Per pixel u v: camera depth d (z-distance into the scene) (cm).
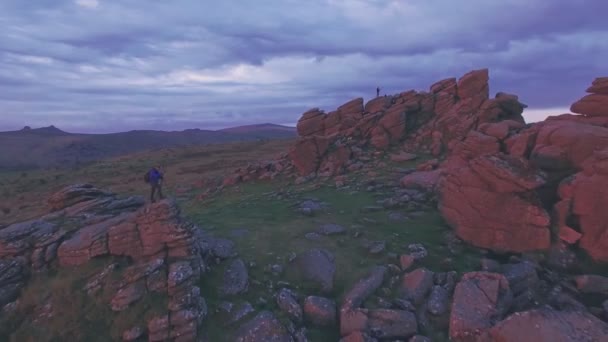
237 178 3797
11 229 1777
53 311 1463
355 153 3706
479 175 1933
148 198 4262
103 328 1383
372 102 4275
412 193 2616
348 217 2342
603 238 1639
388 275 1644
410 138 3869
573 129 1966
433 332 1361
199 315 1374
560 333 1159
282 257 1802
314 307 1448
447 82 4156
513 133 2325
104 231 1680
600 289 1488
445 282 1568
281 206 2694
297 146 3656
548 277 1589
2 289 1562
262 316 1390
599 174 1698
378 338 1329
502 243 1806
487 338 1234
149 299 1413
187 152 11119
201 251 1711
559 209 1766
